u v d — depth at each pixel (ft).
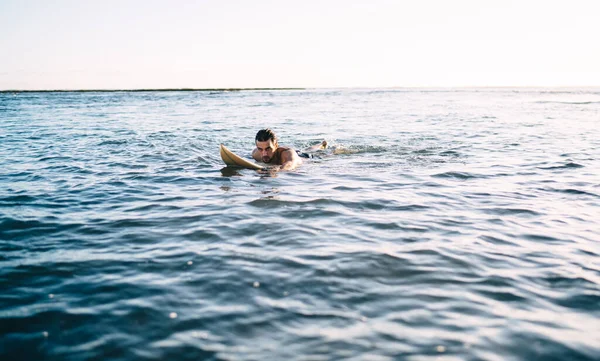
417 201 16.69
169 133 42.86
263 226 13.50
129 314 8.20
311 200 16.66
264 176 21.42
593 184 19.61
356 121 60.70
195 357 6.88
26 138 38.32
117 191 18.31
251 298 8.83
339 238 12.44
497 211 15.40
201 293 9.05
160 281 9.61
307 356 6.89
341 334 7.52
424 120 62.28
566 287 9.43
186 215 14.70
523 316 8.21
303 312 8.28
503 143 34.37
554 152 29.58
